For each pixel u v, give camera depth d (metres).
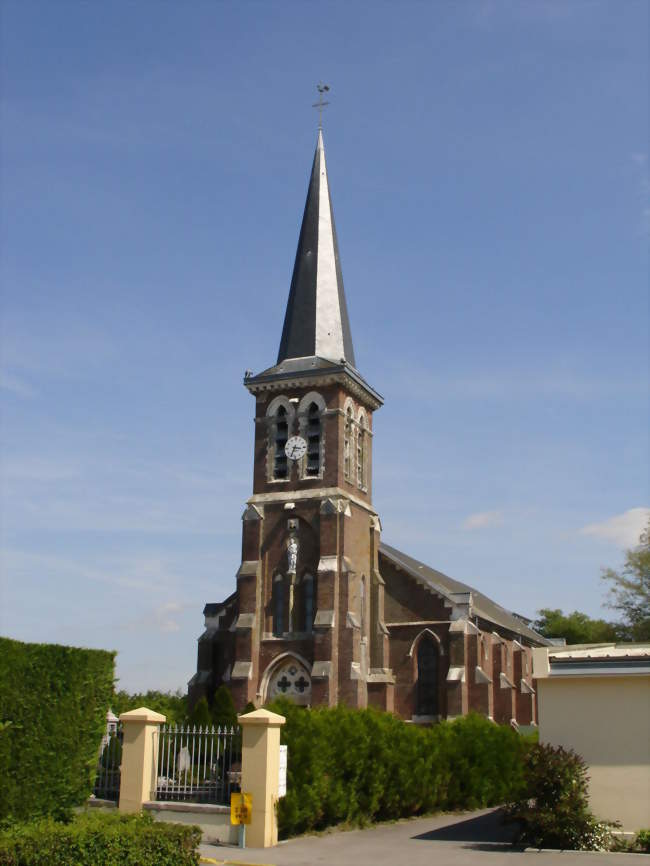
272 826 27.19
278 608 52.66
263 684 51.44
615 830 26.56
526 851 25.88
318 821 30.17
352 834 29.94
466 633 53.97
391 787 33.31
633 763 26.92
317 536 52.75
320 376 54.56
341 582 51.25
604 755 27.27
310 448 54.53
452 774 37.62
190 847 20.59
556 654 31.61
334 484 53.16
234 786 29.03
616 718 27.38
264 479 54.94
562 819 26.25
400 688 54.47
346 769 31.14
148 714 29.48
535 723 67.88
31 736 21.55
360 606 53.56
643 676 27.12
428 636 54.94
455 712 52.06
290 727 29.69
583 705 27.77
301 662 51.00
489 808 39.25
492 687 58.66
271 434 55.41
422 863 23.84
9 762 21.03
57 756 22.08
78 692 22.81
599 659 27.70
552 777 26.70
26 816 21.22
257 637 52.16
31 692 21.73
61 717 22.27
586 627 107.50
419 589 55.88
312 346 56.47
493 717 57.72
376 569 55.34
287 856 25.17
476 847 26.83
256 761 27.41
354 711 33.94
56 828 20.12
